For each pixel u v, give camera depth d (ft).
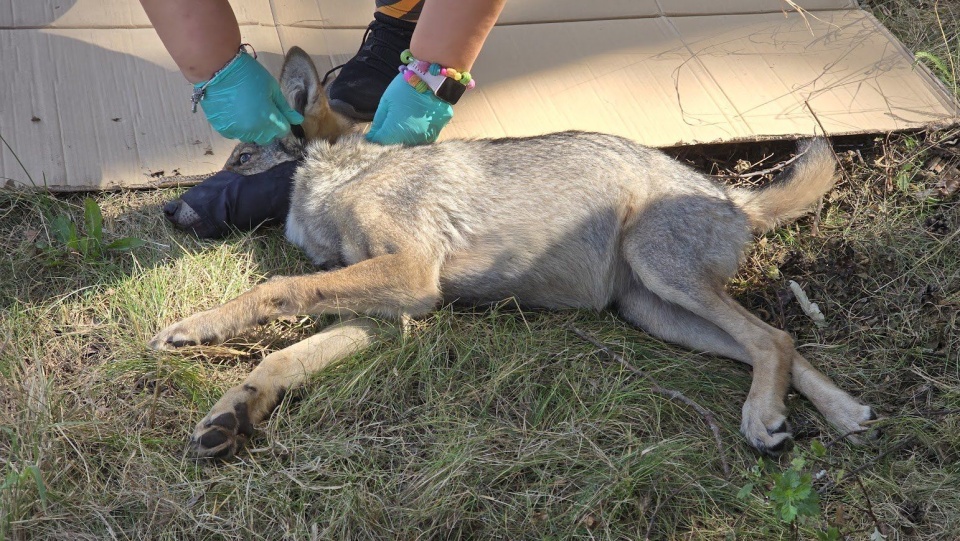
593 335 5.56
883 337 5.55
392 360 5.32
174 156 6.06
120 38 6.53
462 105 6.44
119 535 4.65
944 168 6.30
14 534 4.58
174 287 5.57
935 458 5.04
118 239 5.67
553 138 5.83
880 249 5.94
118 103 6.23
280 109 5.73
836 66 6.84
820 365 5.46
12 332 5.25
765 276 5.87
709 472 4.96
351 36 6.83
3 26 6.46
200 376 5.17
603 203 5.69
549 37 6.88
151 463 4.83
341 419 5.09
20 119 6.07
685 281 5.50
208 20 5.42
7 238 5.65
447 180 5.63
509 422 5.11
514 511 4.79
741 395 5.34
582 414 5.14
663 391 5.24
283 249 5.86
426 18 5.58
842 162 6.37
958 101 6.66
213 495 4.78
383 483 4.87
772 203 5.96
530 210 5.64
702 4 7.23
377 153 5.73
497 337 5.46
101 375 5.13
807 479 4.49
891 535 4.76
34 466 4.67
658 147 6.30
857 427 5.08
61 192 5.83
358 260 5.61
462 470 4.86
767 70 6.79
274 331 5.50
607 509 4.80
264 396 5.08
